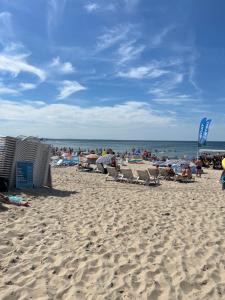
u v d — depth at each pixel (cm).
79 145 10594
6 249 542
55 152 3925
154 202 1008
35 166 1169
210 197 1148
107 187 1347
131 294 422
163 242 618
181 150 7550
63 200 973
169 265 512
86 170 2056
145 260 528
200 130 2859
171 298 416
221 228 721
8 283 435
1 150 1061
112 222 743
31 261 505
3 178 1023
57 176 1655
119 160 3083
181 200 1061
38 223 701
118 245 592
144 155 3772
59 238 613
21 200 916
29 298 401
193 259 539
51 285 436
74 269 484
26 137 1130
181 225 741
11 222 693
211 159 3162
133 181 1580
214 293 430
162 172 1789
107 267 496
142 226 722
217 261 531
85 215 799
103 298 409
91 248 569
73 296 410
